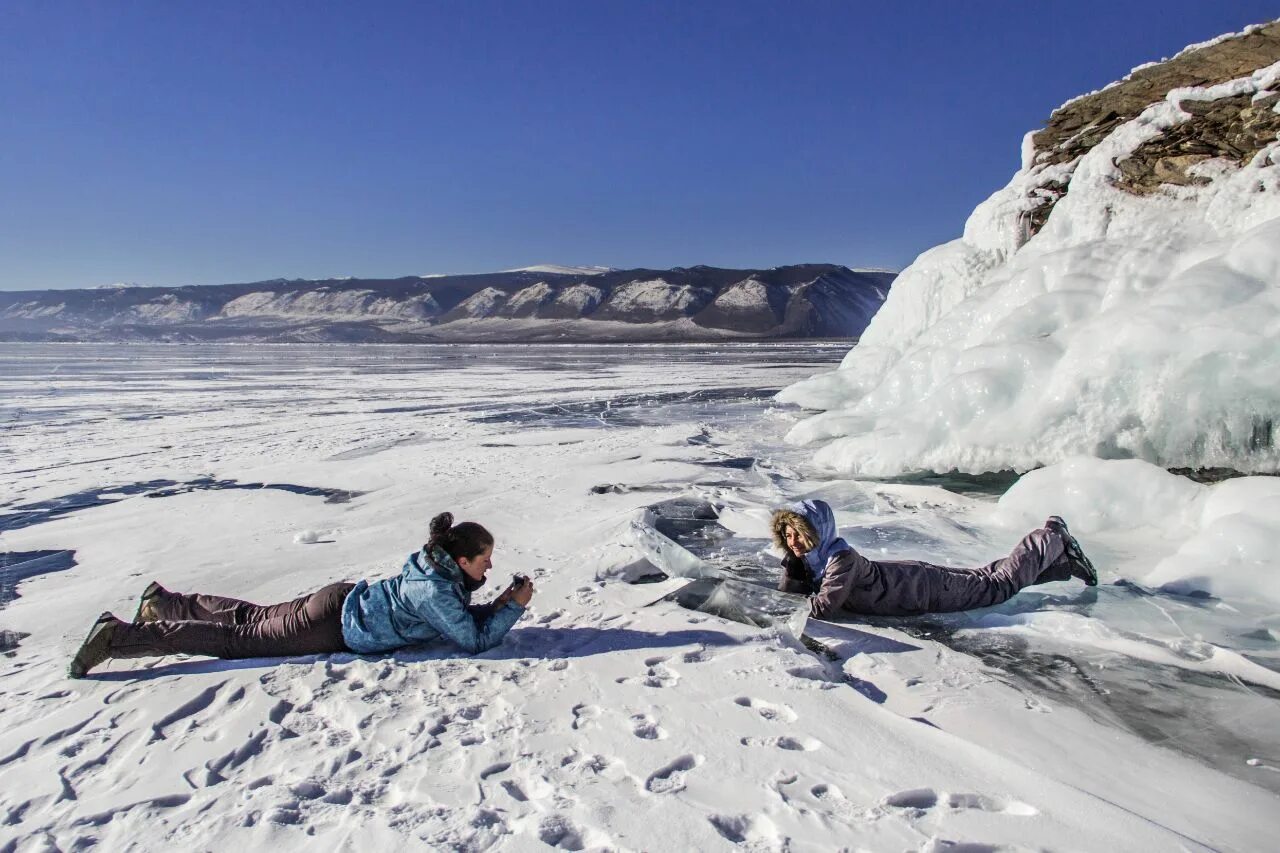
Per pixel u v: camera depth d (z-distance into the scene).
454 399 20.86
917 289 13.39
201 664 3.74
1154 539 5.54
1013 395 7.92
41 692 3.46
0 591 5.23
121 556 6.05
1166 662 3.63
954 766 2.66
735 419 14.40
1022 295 9.52
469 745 2.86
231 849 2.26
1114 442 7.05
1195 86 9.70
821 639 4.02
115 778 2.70
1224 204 8.07
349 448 11.88
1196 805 2.48
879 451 8.47
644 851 2.20
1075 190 10.23
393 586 3.73
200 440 13.20
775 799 2.45
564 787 2.54
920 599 4.27
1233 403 6.41
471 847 2.23
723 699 3.21
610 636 3.96
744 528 6.45
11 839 2.33
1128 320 7.07
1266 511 4.81
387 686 3.39
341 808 2.45
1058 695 3.34
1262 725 3.03
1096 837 2.23
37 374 36.97
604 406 17.88
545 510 7.21
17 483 9.45
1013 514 6.15
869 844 2.21
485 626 3.78
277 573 5.39
